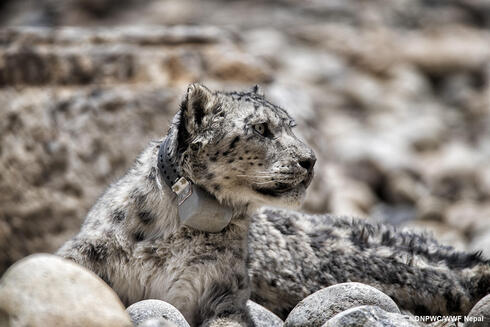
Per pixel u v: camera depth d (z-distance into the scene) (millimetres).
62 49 35062
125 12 92125
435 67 89938
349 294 17516
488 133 74375
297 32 89625
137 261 18750
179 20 91188
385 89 83312
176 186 18562
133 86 34438
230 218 18797
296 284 21812
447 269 22031
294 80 78188
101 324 14766
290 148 18844
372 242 22516
